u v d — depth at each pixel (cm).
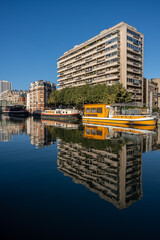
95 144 1525
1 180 758
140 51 6669
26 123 4219
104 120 3909
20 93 15225
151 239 397
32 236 408
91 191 643
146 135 2091
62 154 1205
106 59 6681
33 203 561
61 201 573
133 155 1152
